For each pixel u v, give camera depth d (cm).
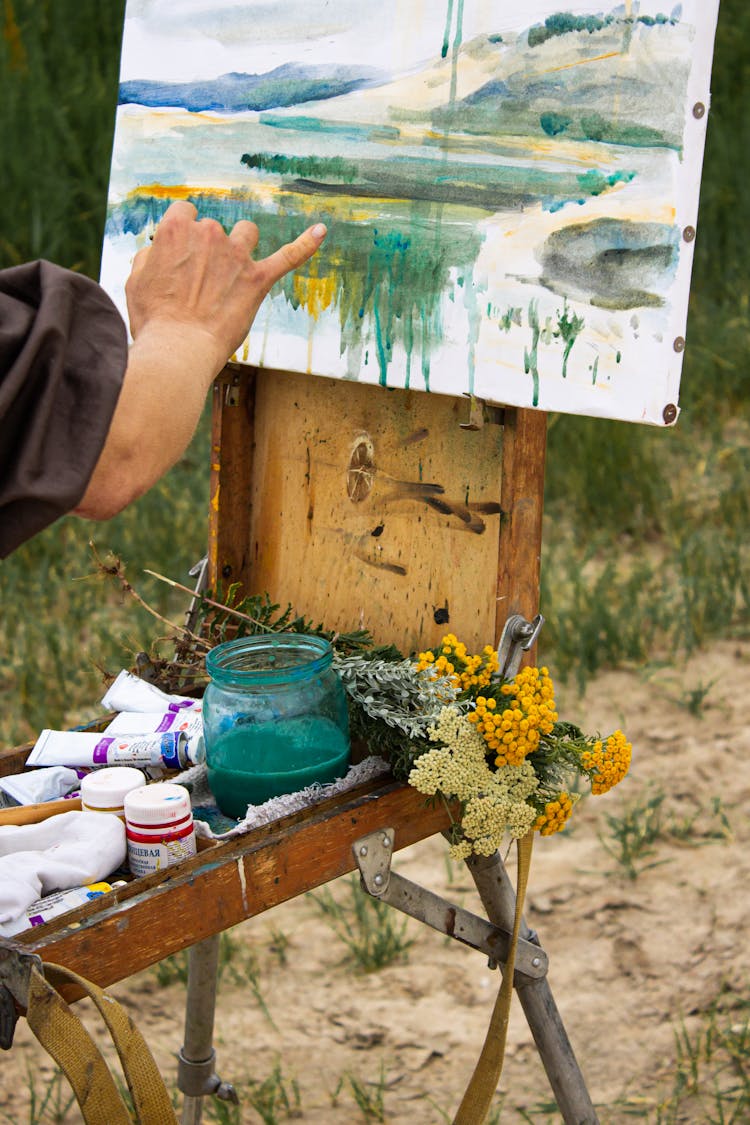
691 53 136
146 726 173
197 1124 234
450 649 165
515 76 152
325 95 175
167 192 199
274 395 199
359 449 186
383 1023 281
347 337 174
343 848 152
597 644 422
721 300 626
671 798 351
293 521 198
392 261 167
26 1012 121
